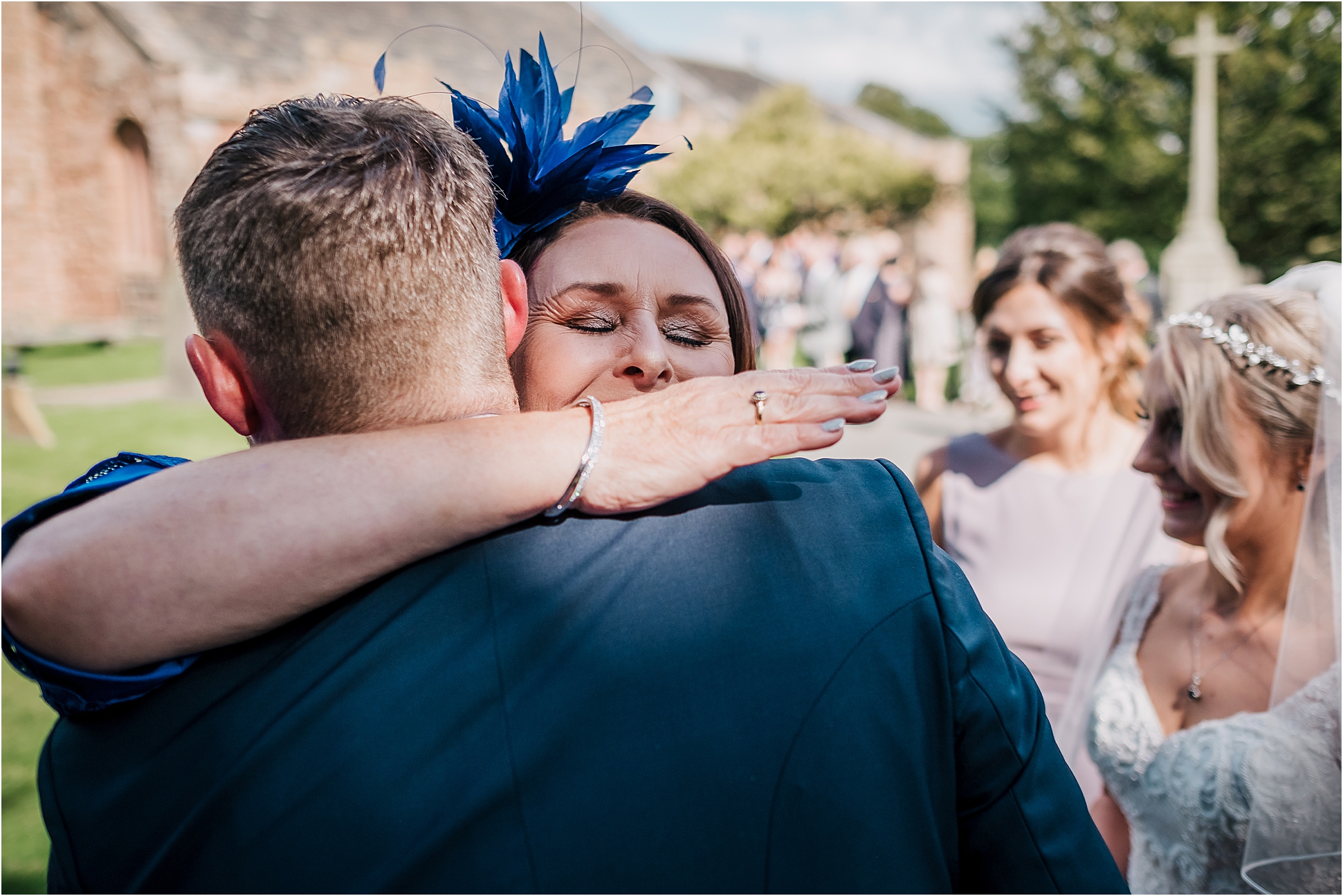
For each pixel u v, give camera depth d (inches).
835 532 36.1
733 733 31.9
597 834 30.7
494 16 1023.6
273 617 31.9
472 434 34.2
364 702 31.7
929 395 436.5
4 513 236.7
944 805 35.0
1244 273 893.8
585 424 35.7
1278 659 69.8
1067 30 929.5
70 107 815.7
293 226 33.3
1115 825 81.8
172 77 768.9
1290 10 840.9
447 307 35.3
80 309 842.2
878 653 33.9
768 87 1552.7
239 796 31.1
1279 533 73.2
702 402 35.8
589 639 32.6
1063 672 97.0
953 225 1152.2
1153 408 80.8
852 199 951.0
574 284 46.1
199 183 35.3
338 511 31.9
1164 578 85.7
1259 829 66.7
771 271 560.7
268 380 35.4
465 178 36.4
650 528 34.7
